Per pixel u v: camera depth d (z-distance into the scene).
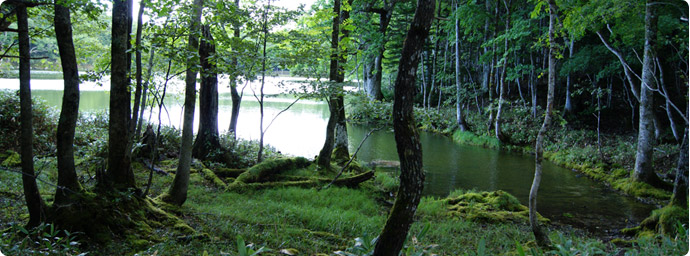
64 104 5.38
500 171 14.70
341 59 12.55
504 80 21.30
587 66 18.17
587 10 11.99
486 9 23.16
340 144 14.12
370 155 16.77
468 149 19.25
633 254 5.16
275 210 8.12
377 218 8.41
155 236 5.81
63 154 5.43
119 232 5.63
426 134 24.16
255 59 8.85
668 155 14.27
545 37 9.27
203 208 7.66
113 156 6.27
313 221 7.59
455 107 28.55
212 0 8.21
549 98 6.91
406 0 23.72
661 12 13.83
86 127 13.34
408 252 4.13
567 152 16.80
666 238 5.20
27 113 5.02
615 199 11.32
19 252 4.41
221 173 11.10
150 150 11.09
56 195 5.47
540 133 6.93
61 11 5.00
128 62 7.07
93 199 5.60
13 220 5.69
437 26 27.55
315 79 11.46
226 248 5.70
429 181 13.09
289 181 10.97
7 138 10.50
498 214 9.13
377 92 28.14
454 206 9.76
